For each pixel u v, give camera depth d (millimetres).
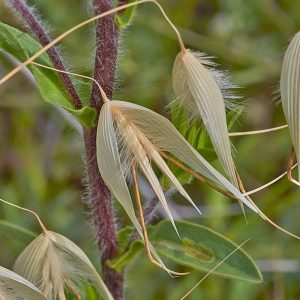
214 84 195
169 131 198
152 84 380
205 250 228
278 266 324
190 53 196
